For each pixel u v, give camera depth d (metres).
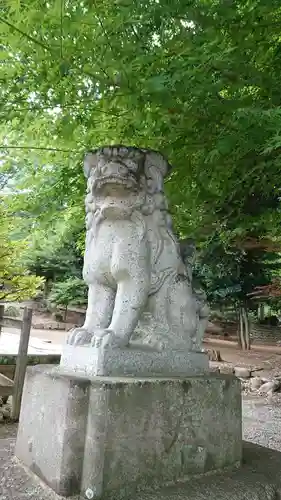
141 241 2.46
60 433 1.98
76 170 3.73
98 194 2.50
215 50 2.58
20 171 4.31
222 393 2.45
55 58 2.68
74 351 2.38
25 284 6.96
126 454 2.01
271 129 2.54
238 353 12.59
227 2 2.45
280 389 8.20
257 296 11.55
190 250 2.85
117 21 2.52
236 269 11.05
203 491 2.11
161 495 2.02
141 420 2.08
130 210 2.46
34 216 4.72
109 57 2.64
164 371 2.41
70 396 1.98
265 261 10.87
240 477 2.33
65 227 4.54
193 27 2.56
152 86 2.48
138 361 2.32
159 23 2.42
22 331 4.98
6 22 2.42
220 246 6.99
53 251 14.78
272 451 2.88
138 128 3.26
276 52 3.04
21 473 2.17
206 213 4.21
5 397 5.46
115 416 1.99
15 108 2.99
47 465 2.04
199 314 2.73
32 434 2.24
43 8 2.49
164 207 2.65
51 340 12.30
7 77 2.88
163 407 2.17
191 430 2.27
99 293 2.56
